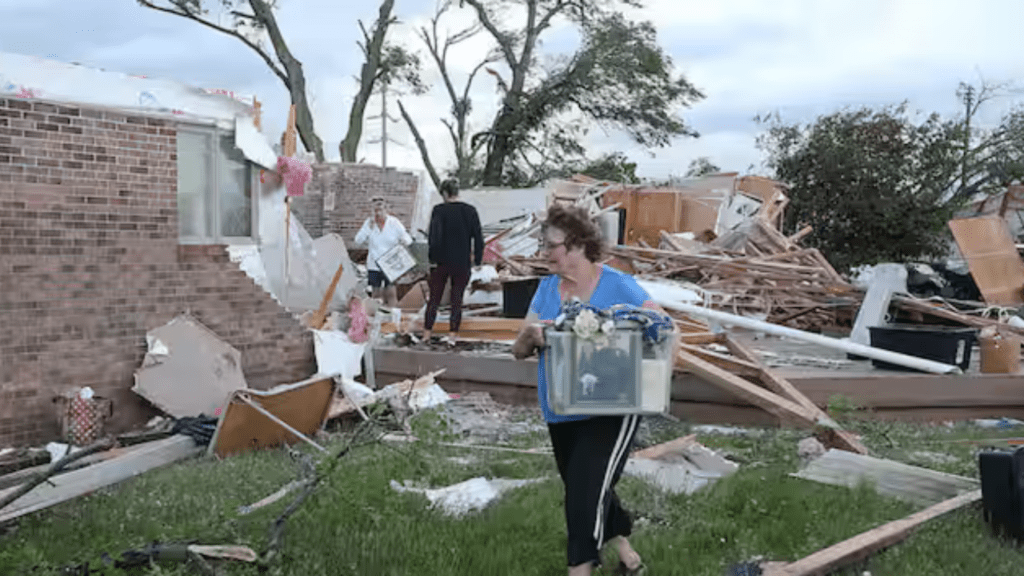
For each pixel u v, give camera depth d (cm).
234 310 862
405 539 418
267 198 917
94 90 766
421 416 738
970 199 3078
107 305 772
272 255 923
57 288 743
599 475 345
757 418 771
